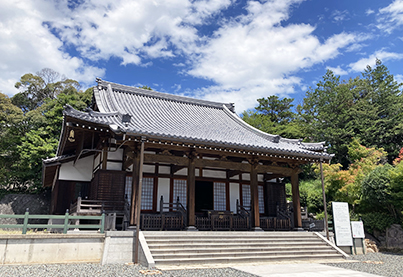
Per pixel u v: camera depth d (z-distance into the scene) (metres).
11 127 32.19
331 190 22.70
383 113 36.91
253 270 9.41
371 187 18.19
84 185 16.77
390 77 38.78
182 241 11.33
